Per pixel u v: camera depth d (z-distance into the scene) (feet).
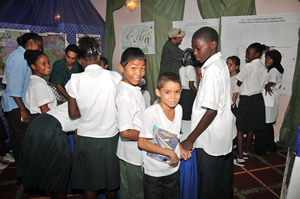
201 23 11.00
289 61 9.89
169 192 4.05
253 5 10.03
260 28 10.09
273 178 7.44
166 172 3.85
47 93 5.59
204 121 4.03
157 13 11.76
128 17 12.66
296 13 9.51
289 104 9.84
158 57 12.21
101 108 4.42
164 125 3.76
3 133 8.54
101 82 4.39
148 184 3.92
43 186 5.11
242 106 8.20
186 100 8.80
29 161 5.08
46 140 5.02
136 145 4.14
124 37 13.00
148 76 12.63
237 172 7.88
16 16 9.66
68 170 5.24
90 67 4.55
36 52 5.70
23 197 6.52
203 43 4.20
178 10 11.34
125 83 3.90
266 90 8.93
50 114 5.30
